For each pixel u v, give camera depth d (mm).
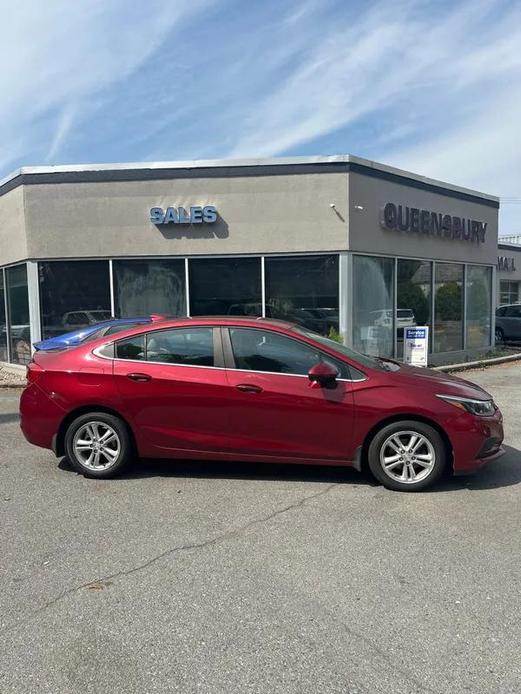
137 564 3816
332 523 4500
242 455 5418
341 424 5238
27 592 3463
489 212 17188
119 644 2941
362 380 5297
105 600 3363
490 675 2684
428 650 2873
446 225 15164
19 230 13031
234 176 12547
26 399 5758
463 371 14156
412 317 14609
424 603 3314
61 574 3688
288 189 12555
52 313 12914
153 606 3293
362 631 3039
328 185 12523
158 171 12562
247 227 12633
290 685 2627
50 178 12648
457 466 5176
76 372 5602
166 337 5598
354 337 12852
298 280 12766
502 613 3207
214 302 12828
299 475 5730
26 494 5230
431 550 4012
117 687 2621
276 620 3148
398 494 5164
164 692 2590
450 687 2605
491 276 17688
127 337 5668
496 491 5234
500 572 3682
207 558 3900
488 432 5234
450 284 15961
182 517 4645
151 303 12836
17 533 4348
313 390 5262
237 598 3377
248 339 5473
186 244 12672
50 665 2775
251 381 5324
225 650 2885
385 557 3902
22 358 13789
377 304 13562
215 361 5453
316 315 12742
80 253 12719
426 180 14578
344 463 5344
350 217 12547
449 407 5141
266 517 4633
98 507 4887
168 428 5461
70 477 5727
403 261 14297
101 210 12664
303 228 12594
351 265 12648
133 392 5465
